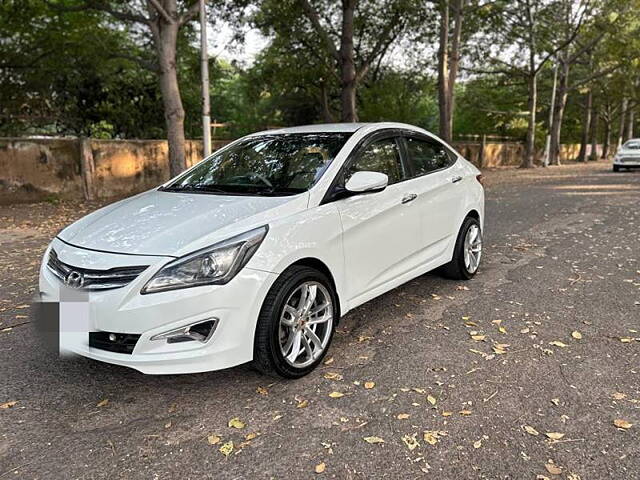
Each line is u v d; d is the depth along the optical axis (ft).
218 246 10.00
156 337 9.59
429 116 114.42
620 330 13.79
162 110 77.36
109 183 45.68
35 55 53.83
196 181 14.42
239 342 10.10
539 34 87.20
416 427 9.42
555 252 22.99
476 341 13.21
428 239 15.80
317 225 11.55
